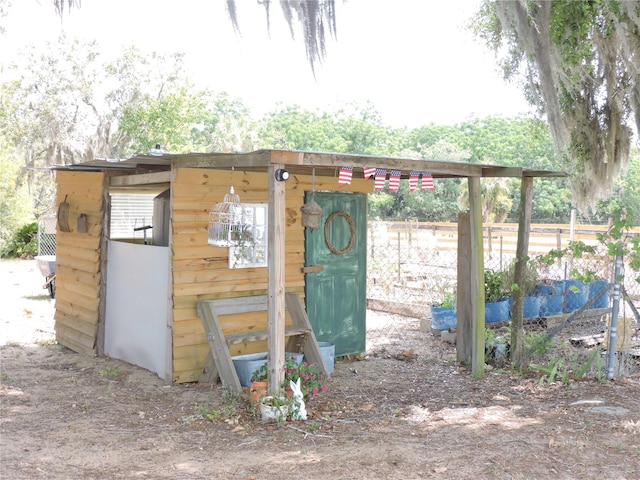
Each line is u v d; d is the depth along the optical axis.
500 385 7.78
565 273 12.16
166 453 5.32
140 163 8.07
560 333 10.76
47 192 34.03
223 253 8.14
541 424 6.07
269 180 6.43
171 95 35.06
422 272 16.48
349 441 5.62
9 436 5.73
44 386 7.61
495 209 31.14
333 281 9.20
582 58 9.57
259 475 4.81
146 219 12.05
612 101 10.22
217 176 8.02
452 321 10.84
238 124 43.94
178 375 7.77
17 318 12.41
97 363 8.90
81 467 4.97
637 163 33.00
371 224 17.00
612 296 8.00
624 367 8.20
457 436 5.74
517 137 50.25
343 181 6.86
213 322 7.65
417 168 7.46
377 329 11.56
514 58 11.79
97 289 9.30
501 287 11.13
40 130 35.62
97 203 9.33
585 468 4.91
